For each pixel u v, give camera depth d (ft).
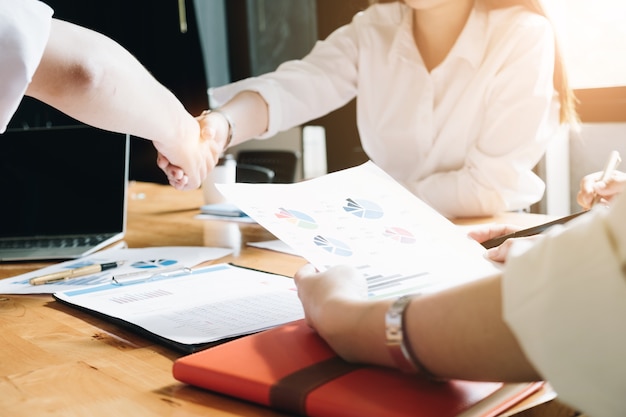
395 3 6.43
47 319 2.70
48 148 4.88
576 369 1.33
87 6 11.31
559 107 5.87
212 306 2.67
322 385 1.71
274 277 3.17
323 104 6.37
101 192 4.78
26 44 2.16
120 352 2.27
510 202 5.27
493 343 1.45
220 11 13.34
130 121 3.02
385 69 6.23
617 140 7.77
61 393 1.91
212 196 5.88
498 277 1.49
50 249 4.29
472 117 5.69
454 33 5.95
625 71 7.47
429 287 2.38
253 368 1.85
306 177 13.37
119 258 3.88
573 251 1.34
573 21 7.66
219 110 5.26
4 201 4.82
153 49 12.09
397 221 3.00
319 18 10.93
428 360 1.58
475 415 1.59
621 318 1.27
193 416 1.73
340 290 1.93
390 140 6.23
